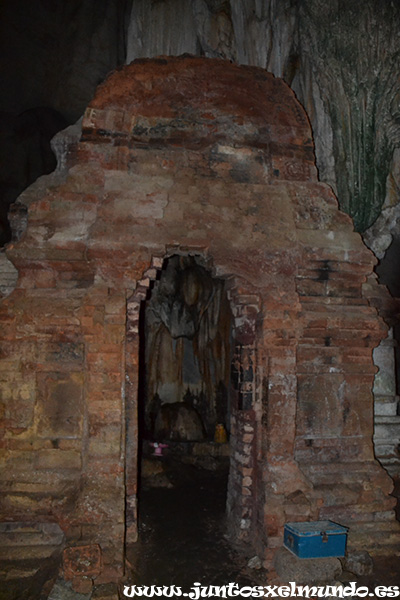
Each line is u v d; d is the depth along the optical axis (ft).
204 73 17.48
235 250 16.06
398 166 23.68
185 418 29.43
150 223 15.67
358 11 21.17
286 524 14.46
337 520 15.53
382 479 16.10
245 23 25.67
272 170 17.38
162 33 28.71
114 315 14.79
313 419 16.15
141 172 16.24
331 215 17.44
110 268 15.19
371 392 16.75
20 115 35.55
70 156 17.24
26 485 14.35
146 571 14.48
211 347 31.42
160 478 24.02
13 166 34.50
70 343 15.10
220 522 18.45
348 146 22.18
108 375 14.65
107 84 16.79
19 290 15.23
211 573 14.44
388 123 22.07
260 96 17.81
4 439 14.66
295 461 15.48
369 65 21.44
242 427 16.51
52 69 35.63
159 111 16.93
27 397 14.85
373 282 18.21
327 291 16.89
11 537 14.24
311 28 22.68
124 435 14.71
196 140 16.98
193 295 30.37
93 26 34.37
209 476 25.29
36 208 15.51
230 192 16.70
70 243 15.34
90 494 13.80
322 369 16.30
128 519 16.25
